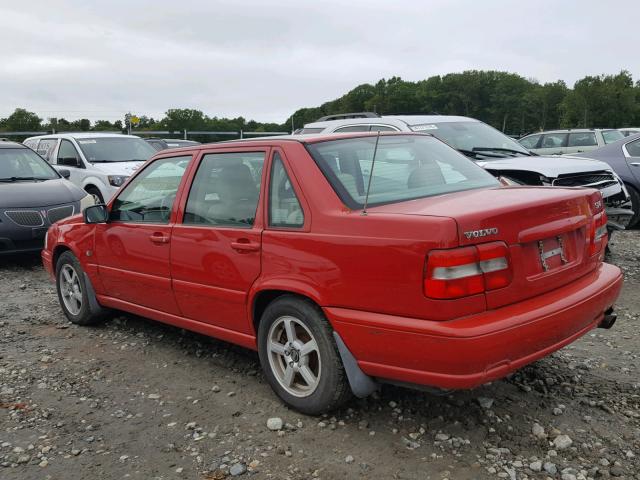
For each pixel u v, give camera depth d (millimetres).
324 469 3221
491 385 4098
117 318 6016
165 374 4578
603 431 3490
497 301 3135
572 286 3564
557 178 6996
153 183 4883
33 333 5672
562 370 4328
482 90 116562
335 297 3416
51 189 9133
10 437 3678
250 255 3900
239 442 3535
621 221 7438
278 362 3934
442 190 3979
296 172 3781
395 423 3652
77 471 3295
